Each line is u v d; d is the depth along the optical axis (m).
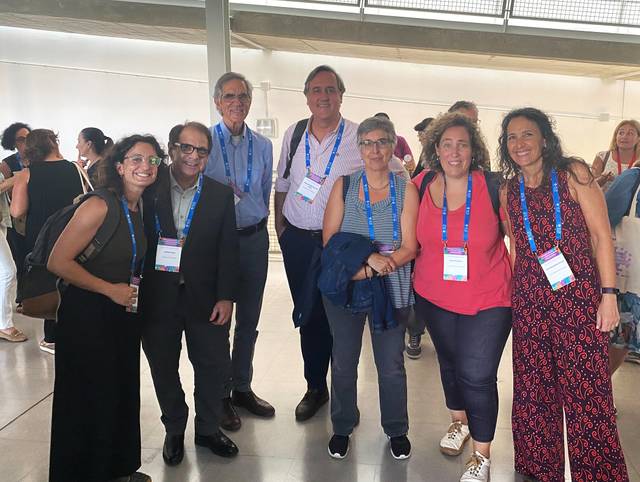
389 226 2.29
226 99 2.65
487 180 2.12
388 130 2.24
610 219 2.61
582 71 7.09
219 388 2.47
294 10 5.90
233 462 2.46
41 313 2.03
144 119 7.66
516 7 5.76
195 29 5.65
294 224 2.80
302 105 8.02
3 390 3.28
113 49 7.46
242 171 2.76
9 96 7.39
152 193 2.21
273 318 4.61
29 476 2.38
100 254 1.96
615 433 1.98
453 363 2.40
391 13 5.89
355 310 2.27
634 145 3.80
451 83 7.84
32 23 6.37
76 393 2.00
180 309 2.29
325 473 2.38
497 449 2.55
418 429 2.76
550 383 2.09
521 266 2.03
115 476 2.17
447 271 2.13
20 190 3.58
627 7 5.67
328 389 3.23
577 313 1.94
